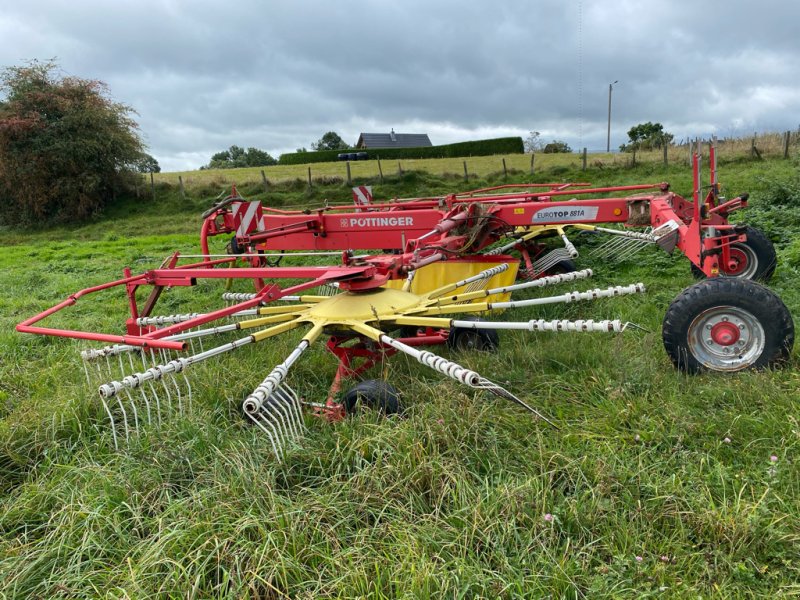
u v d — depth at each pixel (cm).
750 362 395
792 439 309
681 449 318
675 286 679
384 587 237
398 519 271
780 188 1064
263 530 261
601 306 604
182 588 239
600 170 2259
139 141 2986
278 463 319
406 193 2359
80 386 452
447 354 504
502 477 305
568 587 230
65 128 2797
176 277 508
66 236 2420
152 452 338
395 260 462
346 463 320
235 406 420
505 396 331
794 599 221
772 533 246
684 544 253
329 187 2573
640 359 419
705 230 459
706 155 2166
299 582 242
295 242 695
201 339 580
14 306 899
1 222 2988
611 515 270
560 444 330
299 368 494
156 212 2795
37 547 279
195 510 281
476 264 655
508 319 600
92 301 909
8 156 2758
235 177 3303
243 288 905
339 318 423
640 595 225
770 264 636
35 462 368
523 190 1880
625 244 809
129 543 274
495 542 254
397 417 360
